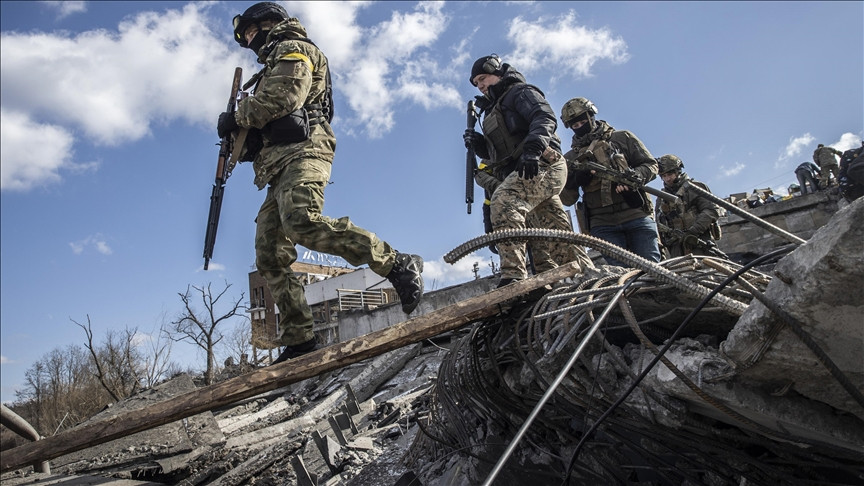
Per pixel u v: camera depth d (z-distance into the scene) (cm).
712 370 211
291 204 333
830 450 221
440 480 390
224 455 602
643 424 262
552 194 395
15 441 280
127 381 2586
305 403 999
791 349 186
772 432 219
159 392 737
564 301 285
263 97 337
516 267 378
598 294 263
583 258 459
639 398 249
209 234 378
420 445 469
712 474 260
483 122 446
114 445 587
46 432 2803
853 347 179
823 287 165
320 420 730
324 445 507
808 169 1195
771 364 194
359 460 504
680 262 263
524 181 383
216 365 2498
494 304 289
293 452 583
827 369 182
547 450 343
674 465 272
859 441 206
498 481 325
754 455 253
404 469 455
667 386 226
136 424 219
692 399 221
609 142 554
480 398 366
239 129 369
